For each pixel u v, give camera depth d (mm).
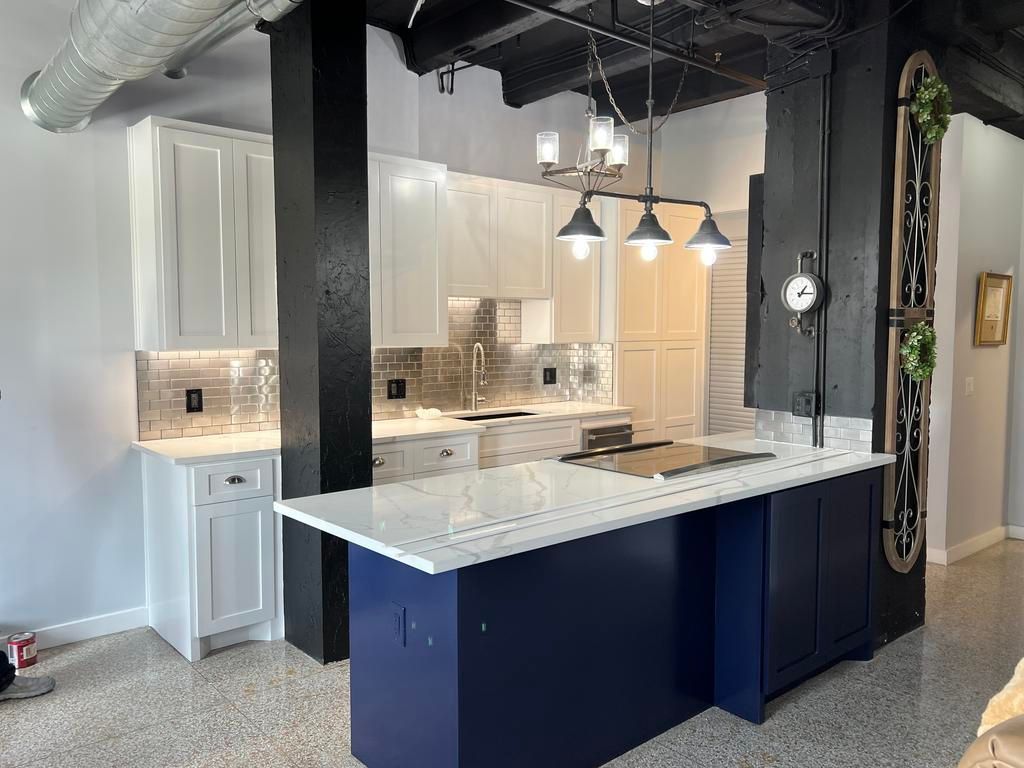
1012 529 5281
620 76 5137
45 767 2521
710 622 2945
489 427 4484
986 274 4688
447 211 4336
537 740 2344
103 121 3492
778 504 2809
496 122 5008
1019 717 662
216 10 2266
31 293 3361
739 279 5723
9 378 3324
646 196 3145
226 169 3543
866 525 3316
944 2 3361
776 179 3715
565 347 5625
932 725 2799
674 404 5707
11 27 3260
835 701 2996
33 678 3061
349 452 3271
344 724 2795
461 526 2195
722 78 4801
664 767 2533
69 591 3516
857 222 3432
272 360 4066
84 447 3520
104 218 3523
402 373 4648
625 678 2625
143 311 3570
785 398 3732
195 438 3760
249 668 3256
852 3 3334
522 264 4836
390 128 4398
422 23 4281
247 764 2543
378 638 2420
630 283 5309
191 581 3279
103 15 2379
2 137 3266
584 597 2465
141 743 2668
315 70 3062
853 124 3426
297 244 3225
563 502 2482
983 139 4664
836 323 3521
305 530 3330
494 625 2199
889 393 3449
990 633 3652
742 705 2875
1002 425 5129
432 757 2227
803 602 2967
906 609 3639
